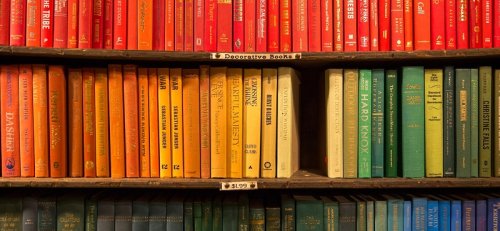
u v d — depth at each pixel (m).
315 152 1.43
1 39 1.07
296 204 1.13
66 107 1.11
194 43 1.10
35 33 1.08
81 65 1.28
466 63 1.22
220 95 1.11
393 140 1.12
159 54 1.07
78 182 1.06
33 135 1.10
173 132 1.12
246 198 1.20
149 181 1.07
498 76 1.09
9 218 1.12
